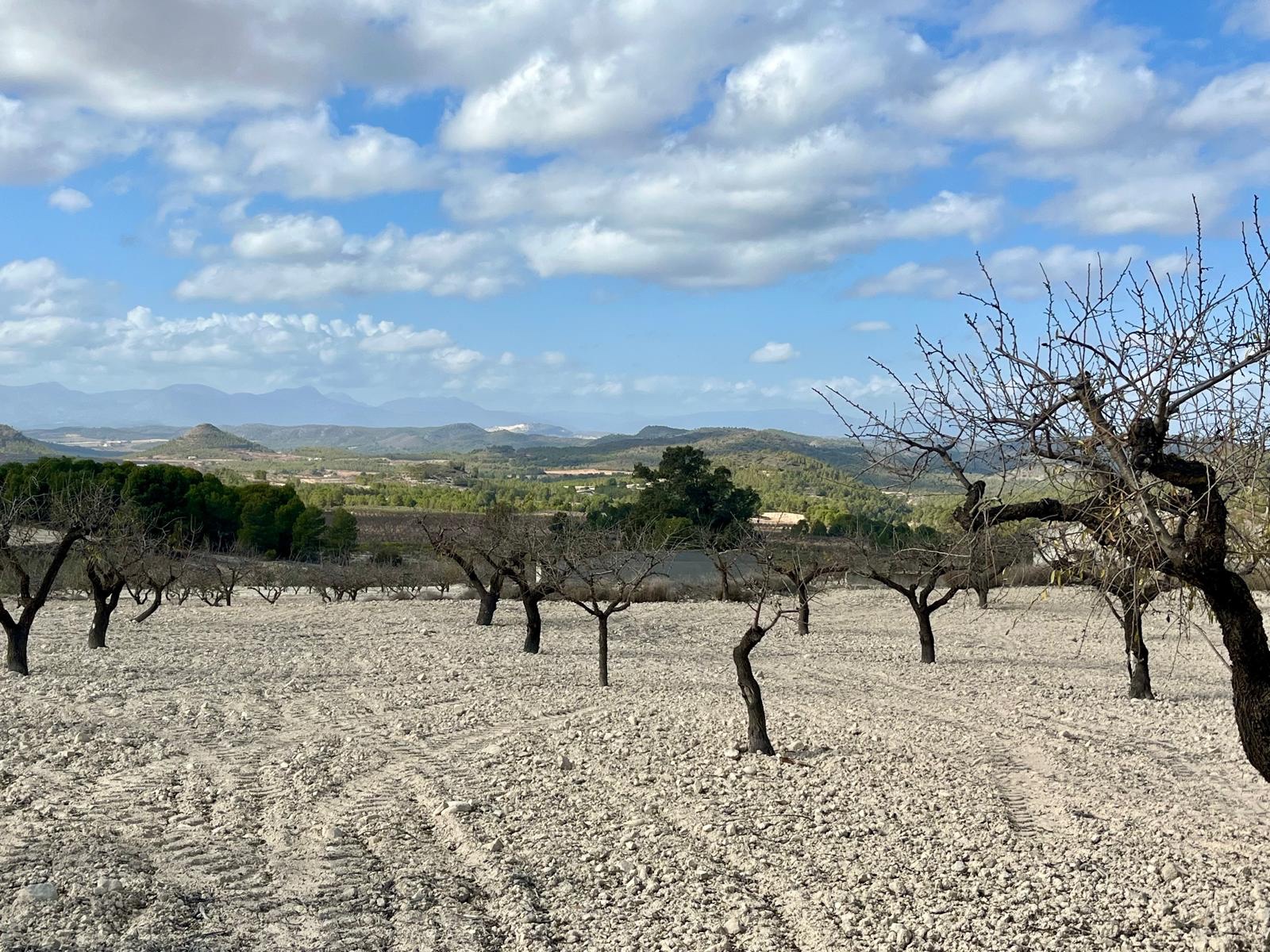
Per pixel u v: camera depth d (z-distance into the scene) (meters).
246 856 9.70
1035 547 8.59
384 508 131.00
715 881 9.27
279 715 17.19
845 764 13.53
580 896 8.91
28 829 10.29
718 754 14.05
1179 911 8.55
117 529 27.56
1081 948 7.84
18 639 20.92
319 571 54.84
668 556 33.91
